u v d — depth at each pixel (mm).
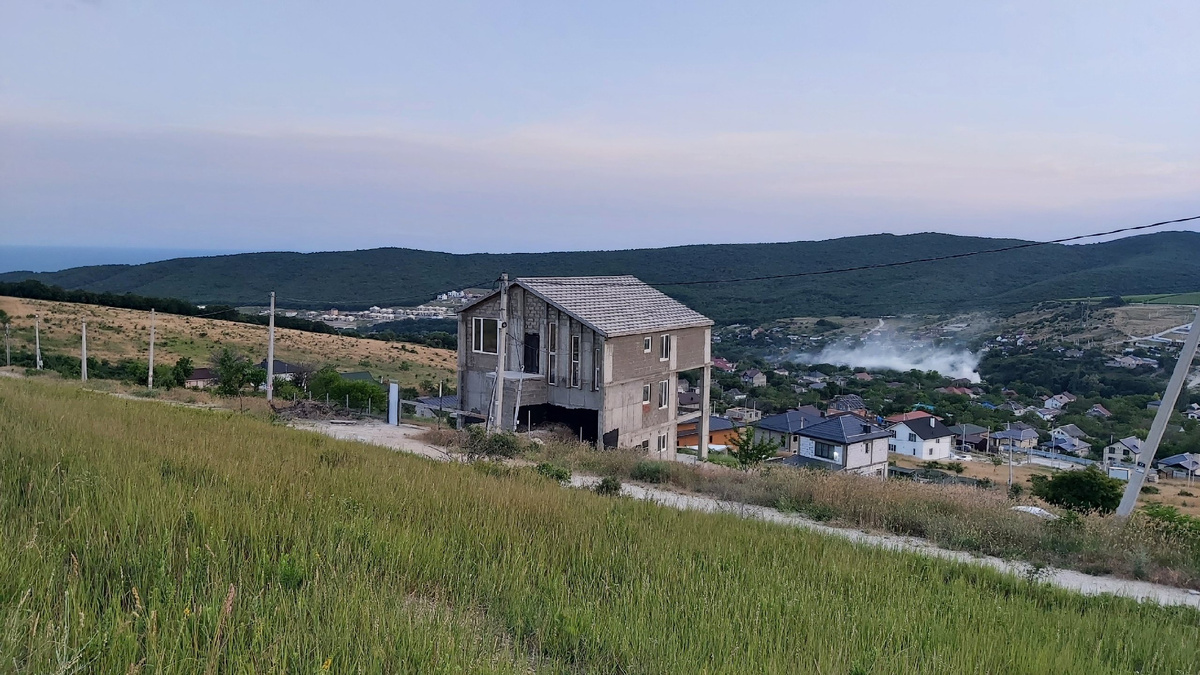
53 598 4922
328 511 8242
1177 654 7461
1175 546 12984
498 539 8586
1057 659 6711
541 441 23969
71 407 16406
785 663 5734
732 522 12195
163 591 5203
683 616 6648
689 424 64562
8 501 6836
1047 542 13297
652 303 32469
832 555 10250
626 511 11672
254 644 4539
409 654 4844
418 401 51406
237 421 19250
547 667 5301
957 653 6543
